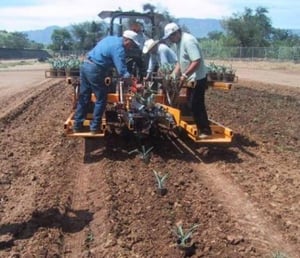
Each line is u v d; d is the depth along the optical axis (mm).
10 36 124562
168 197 6988
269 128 12016
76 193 7270
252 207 6711
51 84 25062
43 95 19188
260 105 16438
